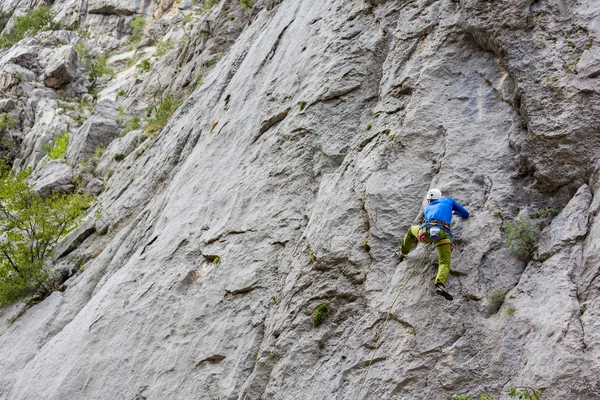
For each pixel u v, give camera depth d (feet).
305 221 30.66
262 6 67.56
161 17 173.88
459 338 20.86
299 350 25.02
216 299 31.32
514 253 21.68
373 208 26.11
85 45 156.87
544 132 23.17
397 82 30.04
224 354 28.78
